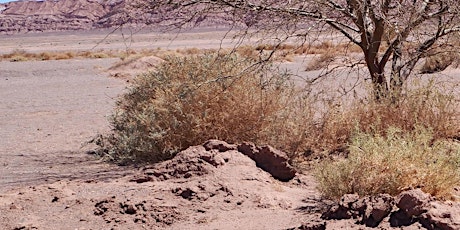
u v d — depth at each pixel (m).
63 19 165.00
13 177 8.51
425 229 4.38
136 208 5.98
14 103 19.72
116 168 8.77
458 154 5.96
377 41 9.36
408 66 9.80
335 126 8.63
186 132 8.67
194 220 5.71
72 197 6.64
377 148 5.79
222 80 8.62
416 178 5.47
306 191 6.77
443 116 8.51
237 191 6.41
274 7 8.71
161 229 5.53
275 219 5.50
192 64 9.37
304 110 8.77
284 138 8.49
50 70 33.22
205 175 6.85
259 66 9.11
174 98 8.77
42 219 5.95
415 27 8.80
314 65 22.84
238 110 8.62
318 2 8.57
